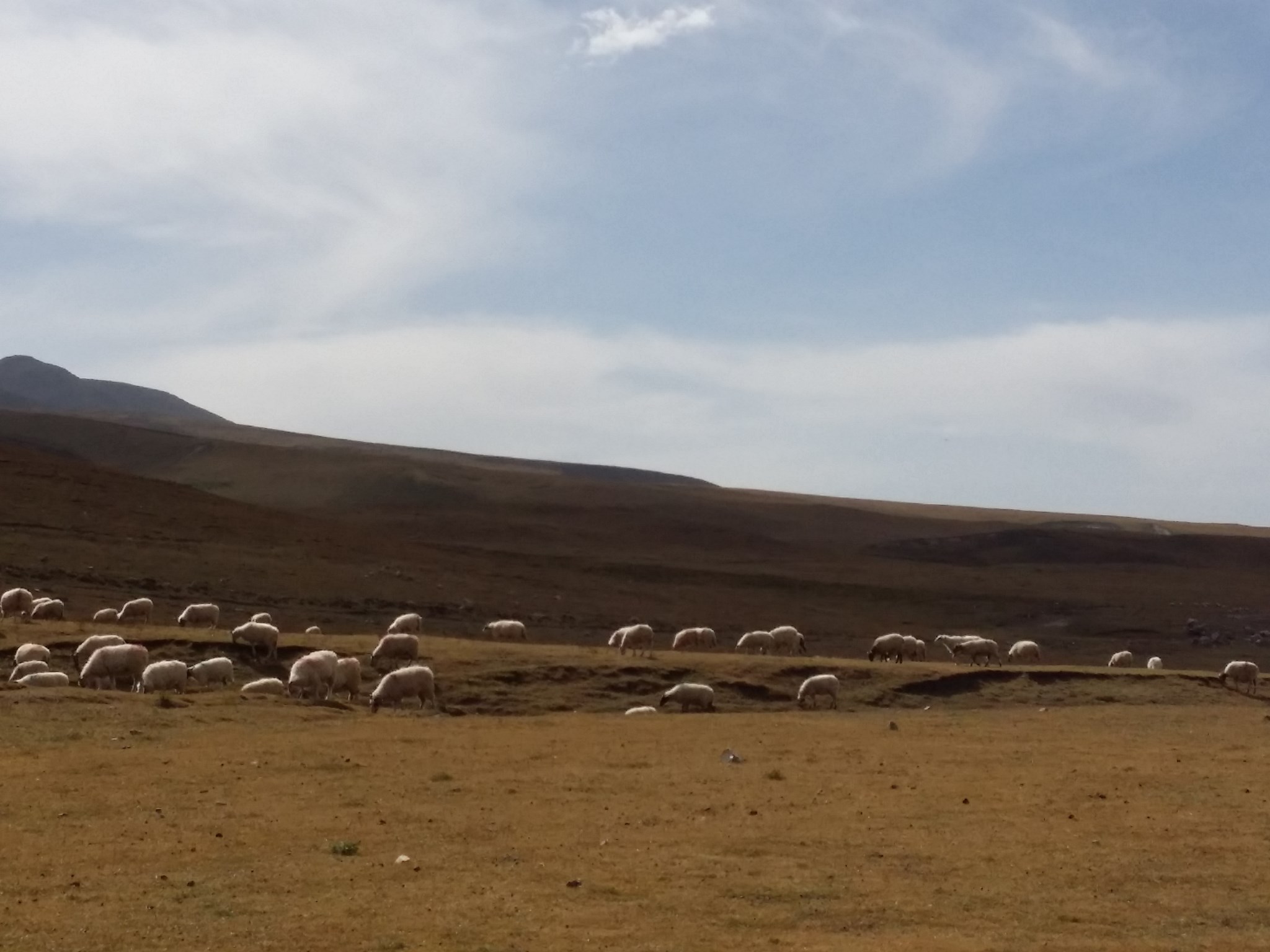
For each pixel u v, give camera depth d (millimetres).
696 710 42438
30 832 19000
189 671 39938
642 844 19297
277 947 14031
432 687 37750
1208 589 133375
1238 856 19344
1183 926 15906
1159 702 52438
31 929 14422
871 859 18766
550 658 49656
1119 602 120500
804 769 26766
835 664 52688
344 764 25469
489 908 15664
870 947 14508
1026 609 115500
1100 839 20312
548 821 20797
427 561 100500
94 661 36562
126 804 21109
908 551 165000
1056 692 52625
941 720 38969
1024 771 27109
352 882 16766
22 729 28219
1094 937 15367
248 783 23266
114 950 13820
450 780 24219
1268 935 15586
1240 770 27562
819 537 176000
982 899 16844
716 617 97438
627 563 119312
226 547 89125
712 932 15094
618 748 29078
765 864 18281
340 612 77562
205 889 16219
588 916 15500
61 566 74625
